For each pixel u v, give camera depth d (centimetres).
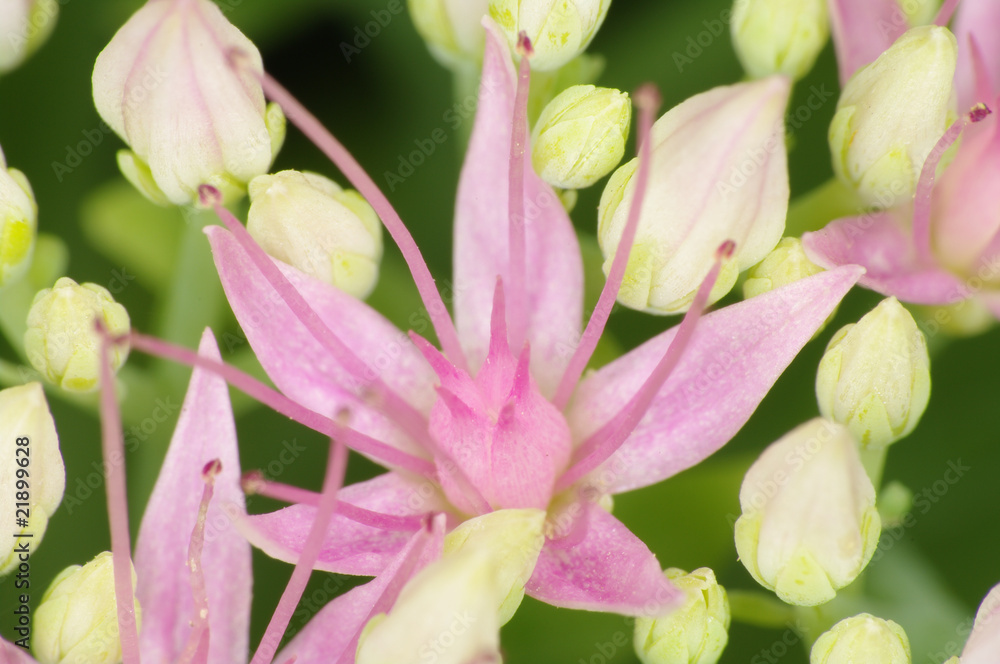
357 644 6
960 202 6
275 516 6
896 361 6
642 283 6
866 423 6
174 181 6
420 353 6
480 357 6
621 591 6
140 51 6
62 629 6
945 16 6
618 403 6
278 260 6
